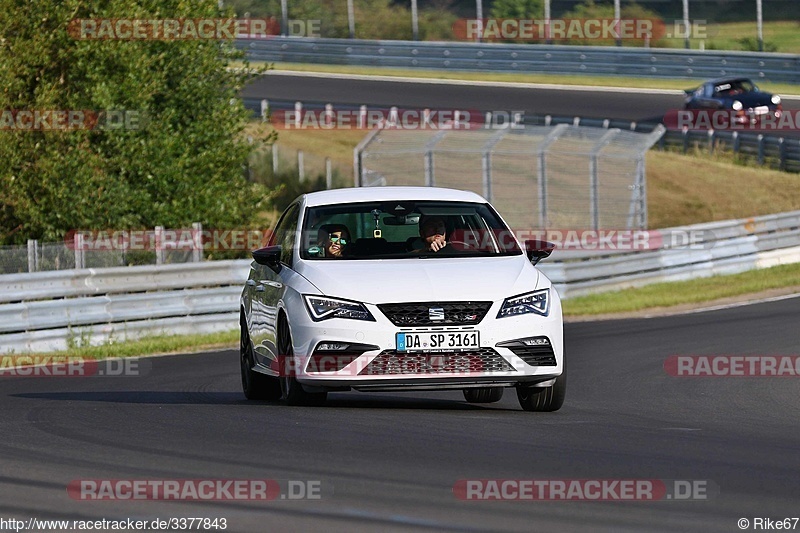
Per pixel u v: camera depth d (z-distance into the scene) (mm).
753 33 185500
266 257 34594
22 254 62969
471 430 29328
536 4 189375
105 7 83312
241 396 39969
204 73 90062
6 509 20812
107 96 80625
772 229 100688
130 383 45031
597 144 107938
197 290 65688
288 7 188500
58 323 58562
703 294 84000
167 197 86438
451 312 31406
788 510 20344
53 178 80125
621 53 166250
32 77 81188
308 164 133625
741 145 144875
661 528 18984
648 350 54781
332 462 24828
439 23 190250
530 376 31672
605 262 86938
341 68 179250
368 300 31375
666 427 31047
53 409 35438
